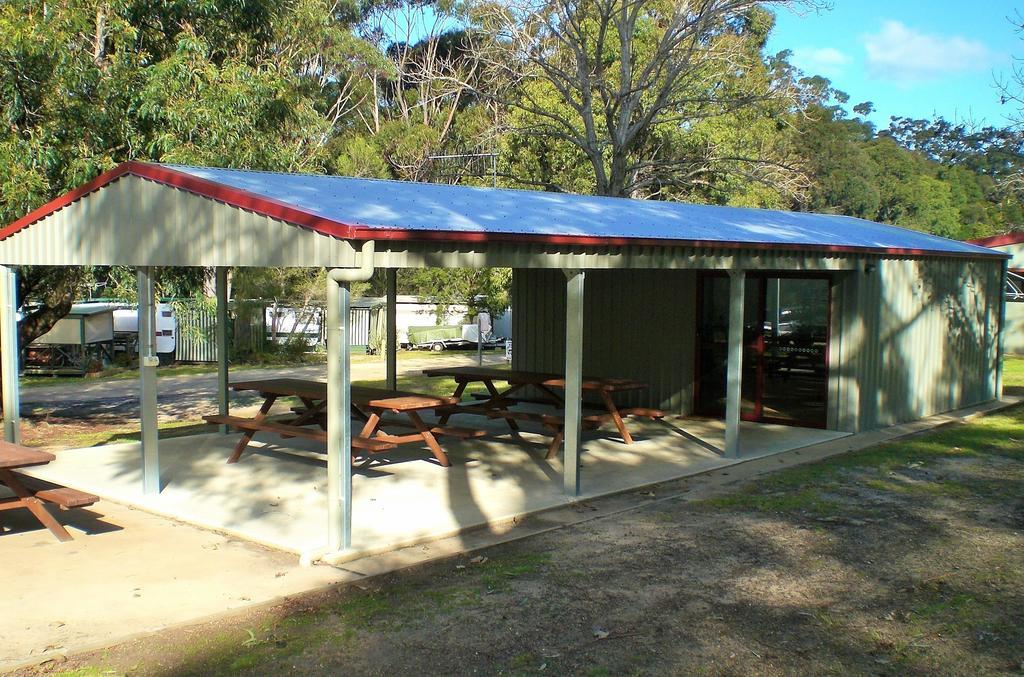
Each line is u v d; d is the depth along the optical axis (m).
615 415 10.34
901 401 12.19
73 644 4.70
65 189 11.80
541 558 6.20
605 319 13.61
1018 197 32.06
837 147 41.00
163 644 4.72
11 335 9.27
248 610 5.22
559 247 7.38
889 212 46.41
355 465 9.18
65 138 12.02
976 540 6.61
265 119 13.73
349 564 6.05
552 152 25.66
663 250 8.32
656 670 4.43
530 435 11.05
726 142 25.36
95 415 14.62
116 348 24.72
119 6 12.27
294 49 20.59
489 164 26.58
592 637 4.83
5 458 6.41
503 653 4.62
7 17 11.28
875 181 44.41
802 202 30.41
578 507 7.62
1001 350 15.01
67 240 8.51
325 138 28.67
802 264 9.99
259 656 4.58
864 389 11.34
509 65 25.45
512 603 5.33
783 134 28.28
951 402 13.48
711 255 8.87
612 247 7.85
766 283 12.05
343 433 6.19
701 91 24.92
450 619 5.09
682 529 6.93
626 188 24.20
